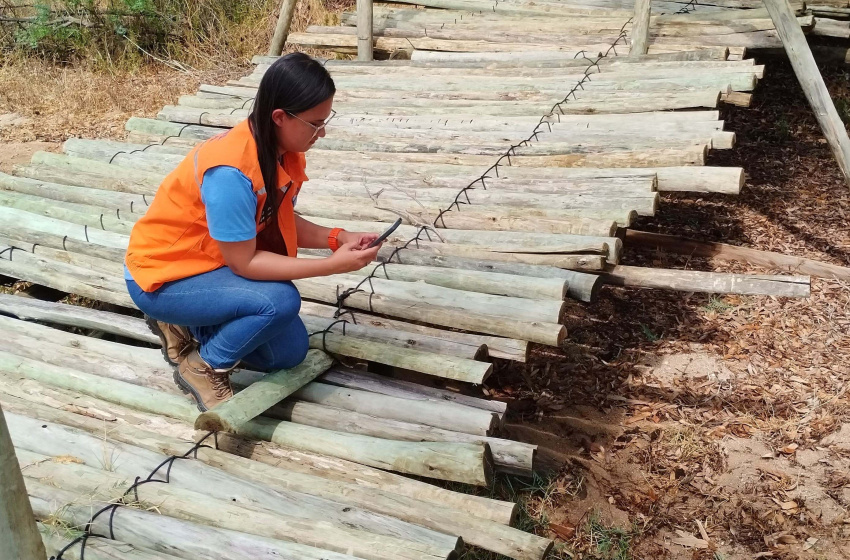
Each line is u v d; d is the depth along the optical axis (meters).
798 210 6.34
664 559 3.32
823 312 5.00
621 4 7.78
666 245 5.69
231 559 2.46
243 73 9.22
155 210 2.85
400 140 5.73
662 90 5.82
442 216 4.63
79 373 3.48
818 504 3.56
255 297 2.87
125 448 2.98
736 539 3.41
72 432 3.06
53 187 5.47
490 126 5.75
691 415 4.14
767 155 7.21
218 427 2.97
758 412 4.15
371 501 2.78
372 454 2.98
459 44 7.53
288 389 3.21
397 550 2.45
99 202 5.24
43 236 4.77
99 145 6.09
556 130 5.48
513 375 4.48
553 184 4.76
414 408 3.21
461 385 3.99
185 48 9.77
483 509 2.75
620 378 4.45
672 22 7.21
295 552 2.43
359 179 5.26
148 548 2.55
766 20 6.83
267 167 2.71
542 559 2.58
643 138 5.08
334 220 4.84
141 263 2.89
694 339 4.80
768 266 5.50
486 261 4.13
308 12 9.77
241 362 3.34
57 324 4.41
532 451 2.96
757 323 4.93
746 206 6.45
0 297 4.32
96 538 2.57
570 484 3.67
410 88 6.70
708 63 6.04
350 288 3.96
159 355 3.62
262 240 3.00
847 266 5.52
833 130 5.13
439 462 2.88
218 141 2.74
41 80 9.03
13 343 3.78
